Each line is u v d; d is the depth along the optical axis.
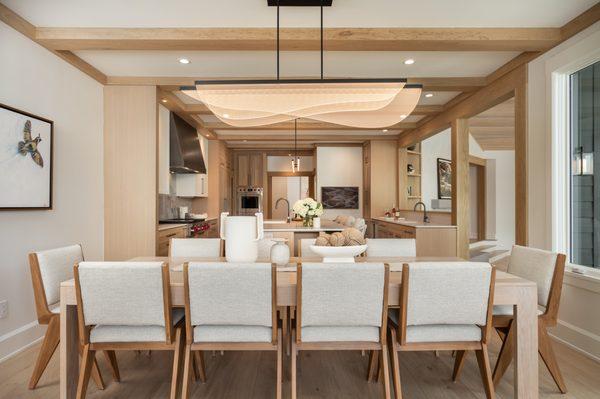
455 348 1.69
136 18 2.53
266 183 8.20
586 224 2.62
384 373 1.64
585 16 2.46
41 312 1.95
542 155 2.92
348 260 2.10
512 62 3.27
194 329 1.68
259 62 3.34
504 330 2.04
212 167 6.59
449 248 4.47
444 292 1.58
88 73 3.39
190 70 3.54
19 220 2.53
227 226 2.05
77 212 3.26
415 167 7.46
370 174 6.96
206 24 2.62
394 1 2.32
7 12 2.38
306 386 1.99
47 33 2.63
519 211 3.22
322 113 2.73
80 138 3.31
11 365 2.27
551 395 1.92
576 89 2.74
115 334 1.66
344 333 1.66
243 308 1.60
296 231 4.18
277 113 2.73
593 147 2.57
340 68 3.49
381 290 1.58
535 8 2.43
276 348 1.68
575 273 2.54
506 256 6.66
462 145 4.48
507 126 6.82
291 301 1.69
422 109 4.84
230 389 1.96
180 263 2.22
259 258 2.48
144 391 1.94
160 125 4.30
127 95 3.75
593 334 2.41
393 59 3.28
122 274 1.55
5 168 2.35
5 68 2.39
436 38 2.69
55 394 1.91
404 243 2.66
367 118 2.98
